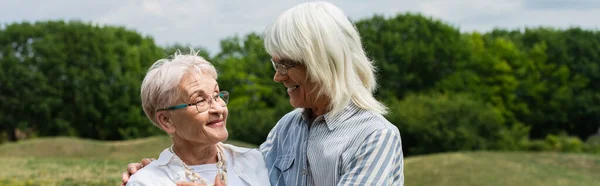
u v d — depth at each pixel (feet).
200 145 8.08
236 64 119.14
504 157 56.39
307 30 7.35
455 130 94.02
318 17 7.41
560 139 102.47
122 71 113.91
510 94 129.29
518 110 131.34
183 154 8.20
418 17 117.50
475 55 129.59
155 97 7.82
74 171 38.60
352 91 7.57
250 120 100.12
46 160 45.83
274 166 8.61
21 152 63.46
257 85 115.24
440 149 94.32
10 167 40.11
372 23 116.78
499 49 134.92
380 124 7.57
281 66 7.66
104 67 110.42
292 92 7.88
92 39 109.81
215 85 7.96
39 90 105.09
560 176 47.83
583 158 58.80
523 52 136.46
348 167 7.47
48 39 107.04
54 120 107.86
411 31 116.16
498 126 98.22
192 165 8.21
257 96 117.29
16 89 105.29
